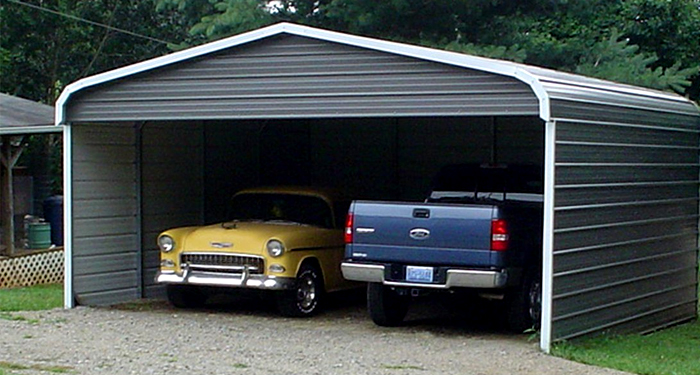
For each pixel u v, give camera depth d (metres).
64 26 31.48
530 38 22.47
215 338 11.43
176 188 15.72
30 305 14.05
